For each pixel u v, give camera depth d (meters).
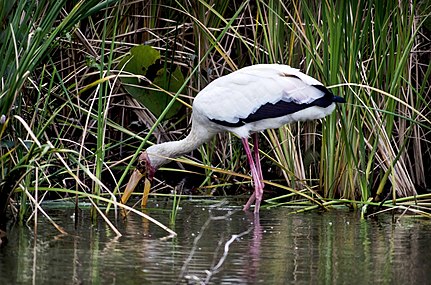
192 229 10.29
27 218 10.65
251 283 7.46
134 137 13.20
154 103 13.64
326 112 11.72
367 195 12.23
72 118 13.31
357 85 11.59
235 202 12.94
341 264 8.31
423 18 13.13
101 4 10.74
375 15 12.27
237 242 9.44
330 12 12.03
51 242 9.20
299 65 13.25
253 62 13.94
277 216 11.53
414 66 13.80
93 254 8.59
